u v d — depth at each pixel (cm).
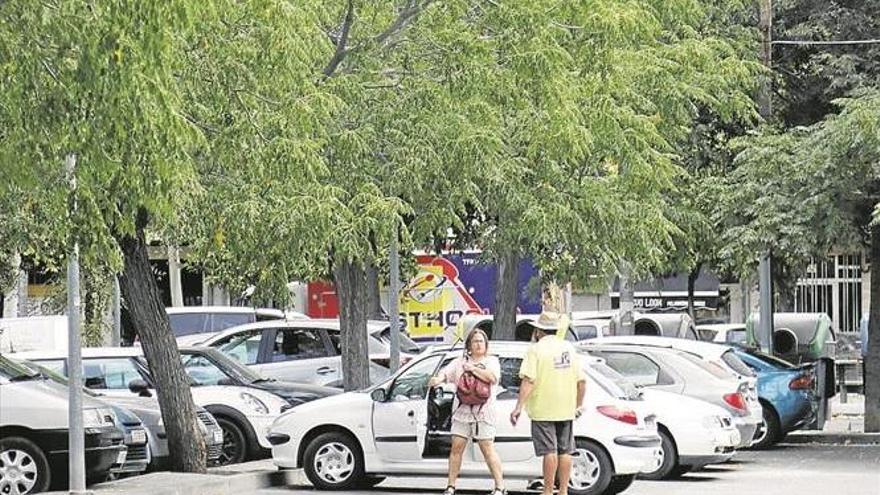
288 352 6588
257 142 3825
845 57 6450
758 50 6525
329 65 4600
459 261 7688
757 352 6241
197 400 5188
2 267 6900
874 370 6588
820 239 6062
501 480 4038
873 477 4994
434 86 4562
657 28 4681
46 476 4078
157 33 2770
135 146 2912
